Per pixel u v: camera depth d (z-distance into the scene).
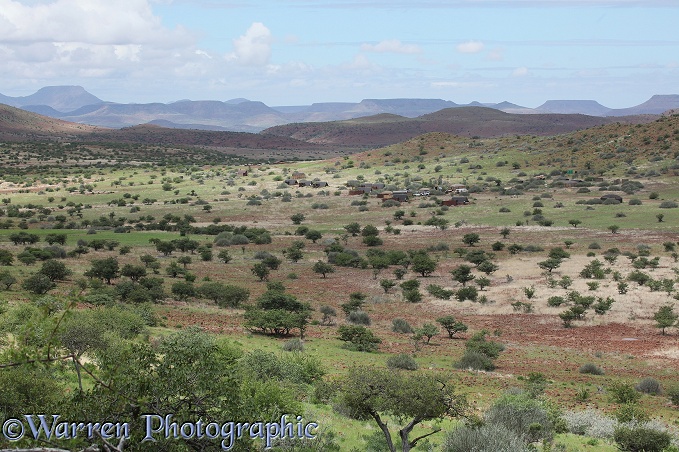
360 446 23.06
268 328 65.69
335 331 67.81
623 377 50.88
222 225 157.50
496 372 50.84
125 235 144.25
